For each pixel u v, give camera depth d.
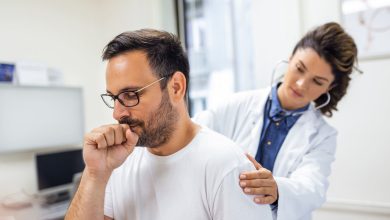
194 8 2.77
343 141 1.86
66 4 2.94
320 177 1.18
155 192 0.83
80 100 2.92
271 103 1.39
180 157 0.81
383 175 1.76
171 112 0.78
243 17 2.51
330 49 1.17
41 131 2.64
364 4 1.78
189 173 0.79
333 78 1.25
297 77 1.24
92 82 3.12
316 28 1.24
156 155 0.85
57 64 2.86
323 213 1.93
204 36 2.72
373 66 1.76
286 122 1.35
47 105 2.69
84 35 3.07
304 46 1.23
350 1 1.82
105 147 0.81
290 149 1.30
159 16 2.78
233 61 2.57
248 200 0.76
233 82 2.58
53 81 2.78
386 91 1.74
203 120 1.43
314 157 1.27
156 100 0.75
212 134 0.84
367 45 1.78
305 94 1.25
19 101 2.52
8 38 2.55
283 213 0.96
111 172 0.83
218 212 0.74
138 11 2.89
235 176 0.75
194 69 2.76
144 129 0.75
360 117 1.80
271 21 2.07
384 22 1.73
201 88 2.73
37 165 2.48
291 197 0.98
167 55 0.77
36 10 2.73
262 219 0.80
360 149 1.81
